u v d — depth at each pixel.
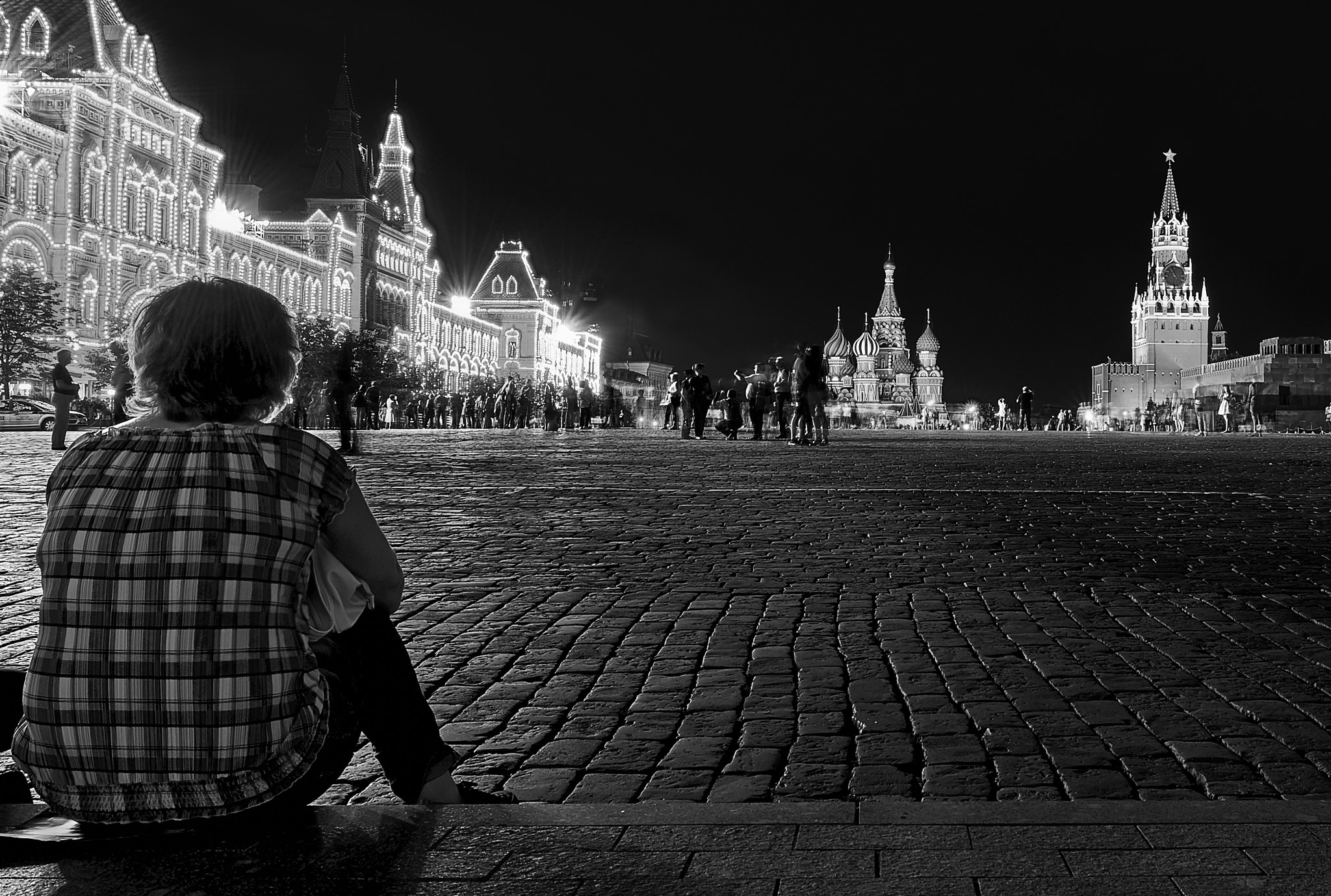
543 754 5.17
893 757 5.07
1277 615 8.29
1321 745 5.18
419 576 10.09
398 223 132.50
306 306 108.50
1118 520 14.50
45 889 3.23
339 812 3.78
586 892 3.20
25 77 74.69
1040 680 6.39
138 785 3.21
